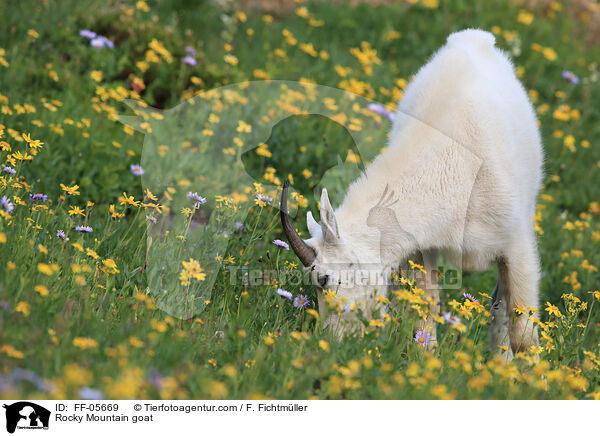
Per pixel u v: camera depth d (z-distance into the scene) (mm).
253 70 15156
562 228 11891
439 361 6141
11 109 10484
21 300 5949
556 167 14602
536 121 9586
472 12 20281
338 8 19547
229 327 6707
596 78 18016
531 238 8531
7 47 12914
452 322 6953
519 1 21594
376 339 6539
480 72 8719
